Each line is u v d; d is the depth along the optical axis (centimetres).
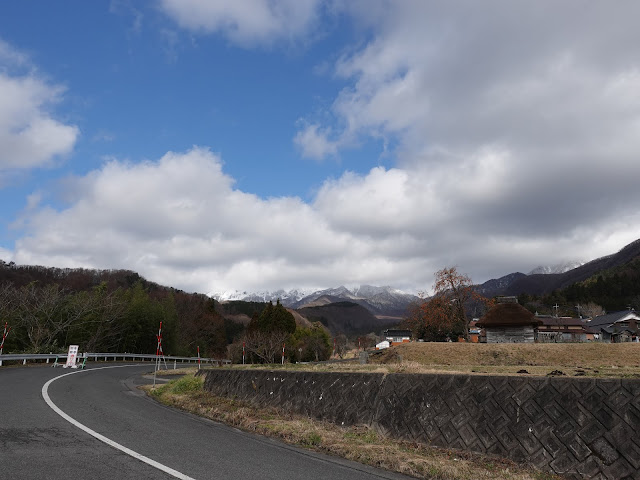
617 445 548
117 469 551
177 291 9806
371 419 839
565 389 625
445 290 5362
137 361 4472
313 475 576
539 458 604
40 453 610
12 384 1469
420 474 604
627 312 7950
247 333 5009
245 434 841
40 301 4250
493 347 3134
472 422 698
